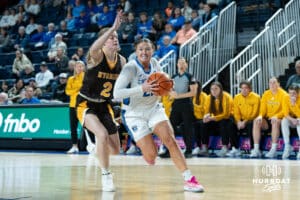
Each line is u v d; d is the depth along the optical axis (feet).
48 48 47.32
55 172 17.90
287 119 26.53
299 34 34.68
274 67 32.32
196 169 19.19
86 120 13.34
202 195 11.72
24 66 43.83
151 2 47.70
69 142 32.73
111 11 46.60
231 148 28.19
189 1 44.29
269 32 32.17
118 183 14.43
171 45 35.24
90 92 13.34
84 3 51.55
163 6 46.78
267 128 27.81
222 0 38.83
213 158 26.66
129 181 14.99
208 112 28.68
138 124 13.14
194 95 26.43
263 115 27.78
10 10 54.65
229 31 34.94
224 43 34.37
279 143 27.89
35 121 34.47
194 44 32.91
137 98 13.10
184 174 12.71
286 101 26.53
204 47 33.01
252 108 27.96
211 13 38.11
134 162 23.17
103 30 13.47
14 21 53.57
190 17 40.98
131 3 48.62
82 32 47.55
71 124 30.45
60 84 37.06
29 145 34.45
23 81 41.11
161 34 40.52
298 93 26.40
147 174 17.26
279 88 27.30
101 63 12.97
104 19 46.32
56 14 52.29
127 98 13.25
